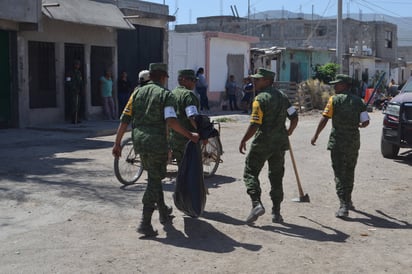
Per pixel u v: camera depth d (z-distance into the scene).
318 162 11.33
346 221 6.96
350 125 7.06
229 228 6.46
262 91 6.56
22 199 7.47
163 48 22.58
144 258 5.41
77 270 5.06
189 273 5.05
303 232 6.43
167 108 5.89
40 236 5.99
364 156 12.37
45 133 15.24
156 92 5.98
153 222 6.61
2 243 5.75
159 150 5.92
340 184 7.12
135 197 7.77
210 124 6.46
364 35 47.84
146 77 7.58
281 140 6.51
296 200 7.94
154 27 22.00
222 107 26.77
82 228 6.31
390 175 10.11
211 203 7.59
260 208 6.36
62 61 17.55
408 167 11.01
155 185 6.04
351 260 5.54
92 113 18.81
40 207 7.12
